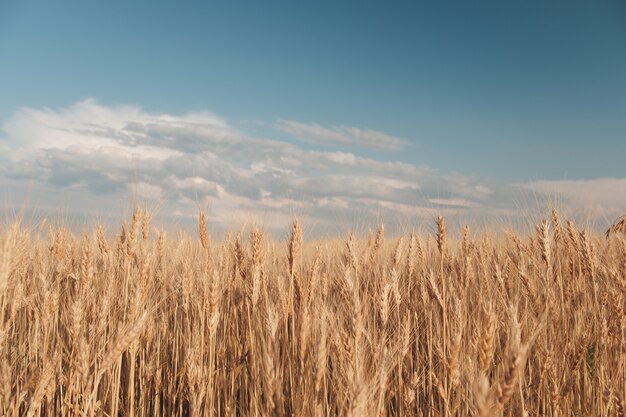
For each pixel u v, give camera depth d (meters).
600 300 6.12
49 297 5.22
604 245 7.59
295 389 4.79
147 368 6.04
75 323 4.70
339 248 8.30
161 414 6.27
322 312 4.54
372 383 3.76
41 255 7.85
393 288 6.10
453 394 4.69
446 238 6.53
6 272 4.68
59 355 5.02
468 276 6.60
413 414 5.14
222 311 6.57
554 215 7.07
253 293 5.31
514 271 7.22
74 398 4.62
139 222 6.11
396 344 5.10
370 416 3.58
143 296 5.68
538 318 5.45
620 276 5.47
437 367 5.83
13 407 4.40
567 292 6.09
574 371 5.04
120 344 4.21
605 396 4.79
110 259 7.02
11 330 6.16
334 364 4.21
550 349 5.14
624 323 5.27
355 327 4.05
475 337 4.71
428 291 6.93
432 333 6.13
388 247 9.59
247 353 5.80
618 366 5.17
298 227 5.56
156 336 6.75
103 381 5.57
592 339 5.58
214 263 6.79
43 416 5.36
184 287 5.99
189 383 4.77
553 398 4.84
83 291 5.71
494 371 4.83
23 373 5.43
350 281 4.56
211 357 5.16
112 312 6.14
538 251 6.90
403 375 5.79
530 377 5.25
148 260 5.82
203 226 6.46
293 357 4.96
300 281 5.55
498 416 2.97
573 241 6.19
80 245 8.31
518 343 3.03
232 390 5.50
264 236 6.70
